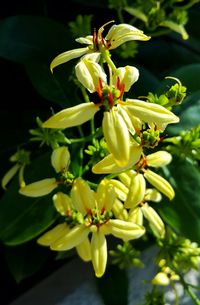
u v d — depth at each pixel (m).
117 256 0.23
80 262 0.30
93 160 0.17
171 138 0.18
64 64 0.22
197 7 0.29
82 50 0.16
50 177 0.20
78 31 0.22
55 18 0.28
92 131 0.18
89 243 0.18
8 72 0.27
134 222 0.18
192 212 0.20
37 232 0.20
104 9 0.28
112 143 0.14
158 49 0.28
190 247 0.20
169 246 0.20
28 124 0.25
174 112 0.20
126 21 0.28
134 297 0.29
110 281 0.27
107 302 0.27
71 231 0.17
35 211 0.20
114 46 0.16
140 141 0.15
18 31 0.23
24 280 0.29
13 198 0.20
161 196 0.20
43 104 0.27
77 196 0.17
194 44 0.29
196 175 0.20
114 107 0.15
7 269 0.28
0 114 0.25
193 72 0.22
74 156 0.19
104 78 0.15
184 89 0.17
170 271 0.20
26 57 0.23
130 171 0.17
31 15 0.25
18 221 0.20
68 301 0.29
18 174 0.21
